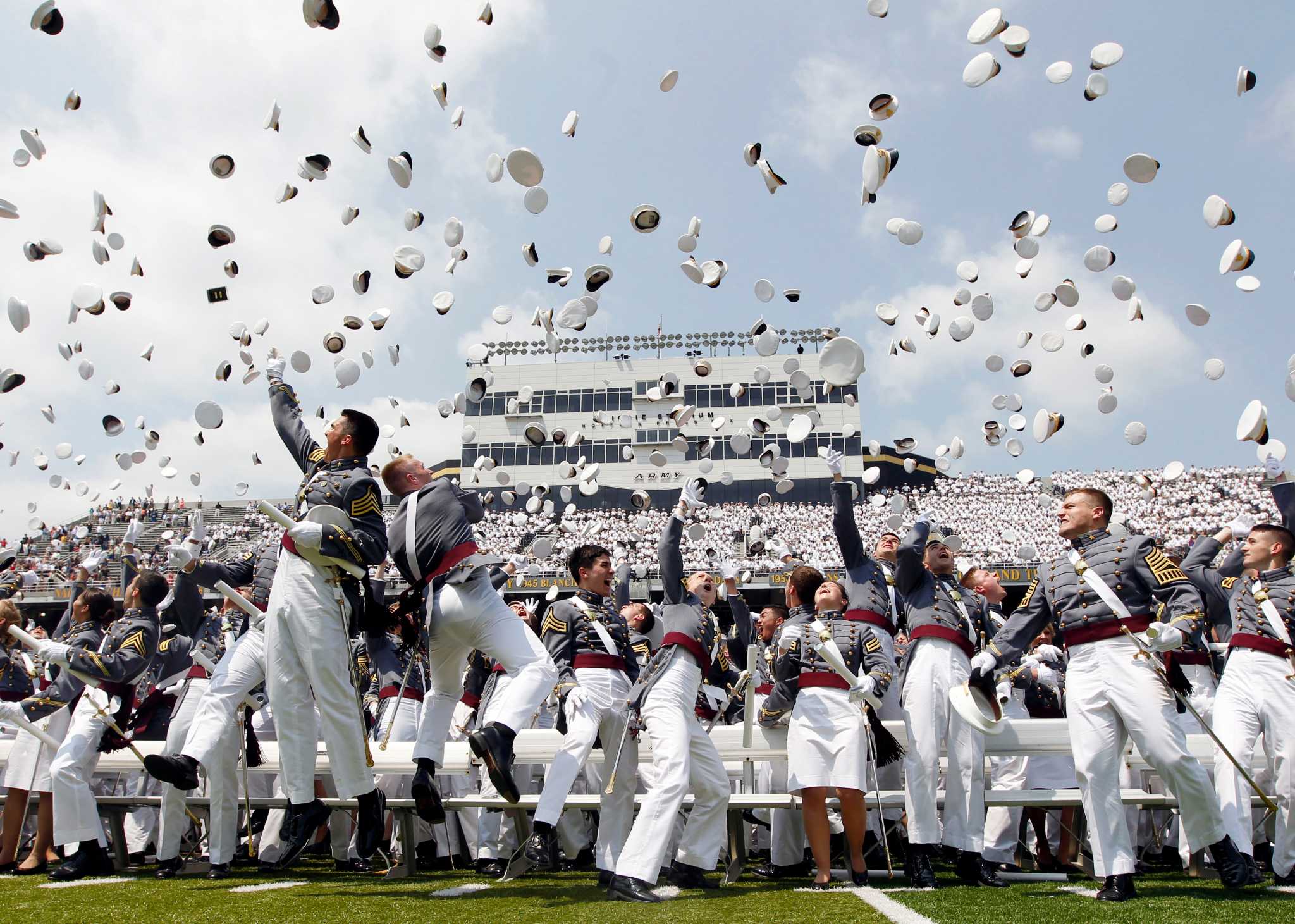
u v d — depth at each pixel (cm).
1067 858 534
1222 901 329
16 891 389
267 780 612
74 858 481
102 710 483
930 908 319
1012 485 4562
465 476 4706
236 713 473
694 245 649
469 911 317
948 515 4122
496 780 347
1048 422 632
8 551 841
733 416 4550
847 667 444
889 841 557
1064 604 396
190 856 554
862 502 4278
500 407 4800
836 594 476
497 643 378
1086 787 374
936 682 456
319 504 386
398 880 457
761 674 619
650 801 399
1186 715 564
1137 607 382
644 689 437
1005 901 346
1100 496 411
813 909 321
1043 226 625
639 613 624
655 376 4706
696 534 652
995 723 399
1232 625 473
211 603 1498
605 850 446
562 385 4791
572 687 450
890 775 571
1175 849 564
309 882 436
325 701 368
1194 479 4162
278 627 372
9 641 630
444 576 379
